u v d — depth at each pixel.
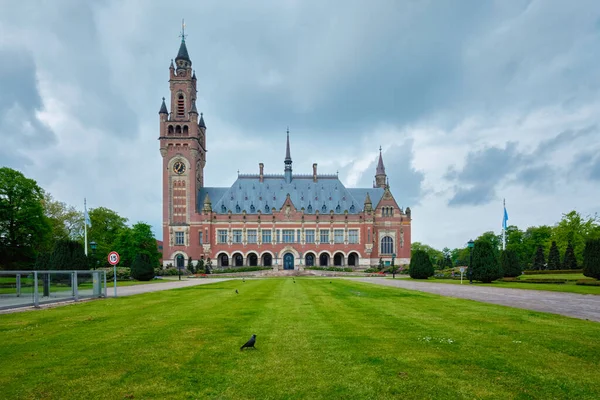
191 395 10.05
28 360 12.98
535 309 24.28
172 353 13.62
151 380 11.07
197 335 16.33
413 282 55.69
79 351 14.02
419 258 67.75
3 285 25.88
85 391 10.34
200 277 85.62
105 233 117.50
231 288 43.19
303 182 123.31
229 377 11.24
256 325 18.38
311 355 13.20
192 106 115.88
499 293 35.84
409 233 119.69
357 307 24.83
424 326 18.02
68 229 113.31
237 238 114.00
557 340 15.12
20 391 10.35
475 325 18.25
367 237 115.81
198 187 118.94
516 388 10.38
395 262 118.44
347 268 102.69
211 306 25.80
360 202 124.81
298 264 114.38
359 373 11.48
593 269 49.03
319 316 21.02
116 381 11.02
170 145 113.94
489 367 11.96
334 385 10.62
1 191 69.81
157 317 21.20
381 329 17.36
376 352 13.55
